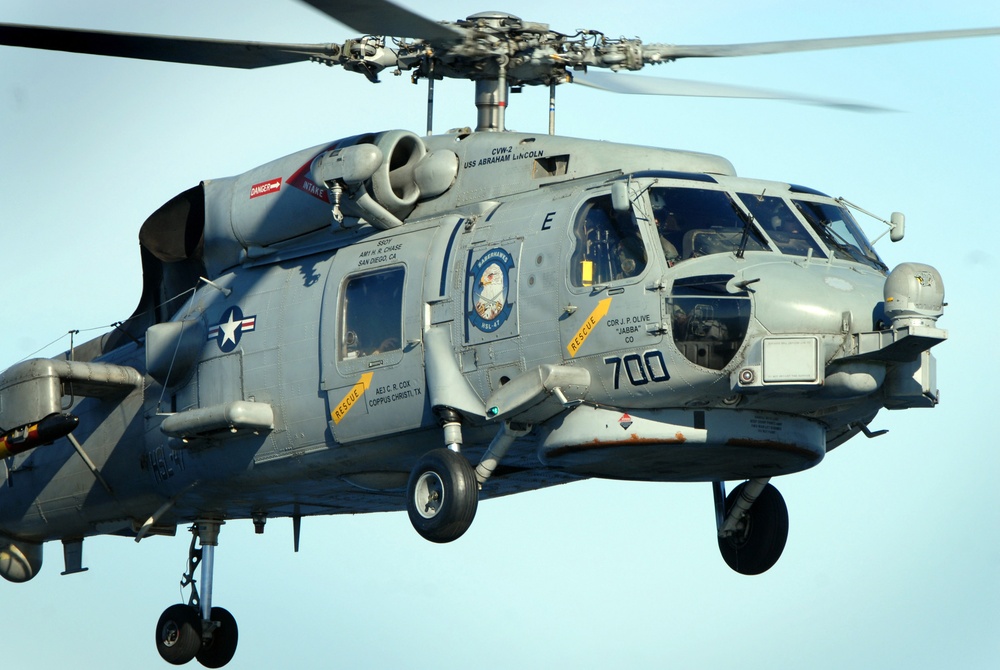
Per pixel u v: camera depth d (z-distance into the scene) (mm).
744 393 50281
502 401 52906
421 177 58219
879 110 54156
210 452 62781
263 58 57906
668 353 50625
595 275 52344
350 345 58094
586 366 52219
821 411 52625
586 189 54031
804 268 51500
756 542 62156
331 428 58406
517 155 56875
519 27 58562
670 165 55375
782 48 58094
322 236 60531
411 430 56438
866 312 49969
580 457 53438
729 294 50250
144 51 56594
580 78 59875
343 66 58469
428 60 59000
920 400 51875
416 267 56688
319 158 58250
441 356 55000
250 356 60906
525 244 54125
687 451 52250
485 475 54375
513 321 53625
